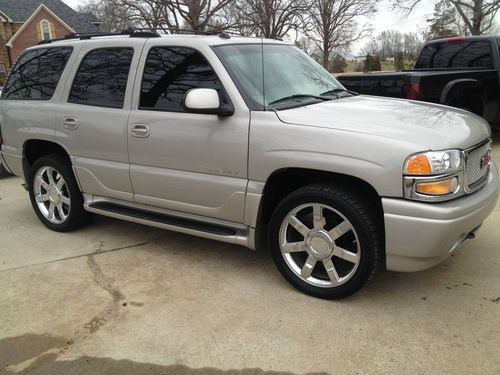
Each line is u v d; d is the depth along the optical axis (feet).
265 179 11.37
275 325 10.41
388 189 9.90
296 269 11.66
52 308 11.50
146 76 13.34
